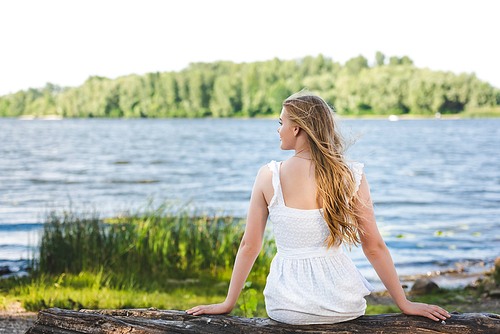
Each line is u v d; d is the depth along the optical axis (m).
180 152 35.69
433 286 6.14
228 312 1.88
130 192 16.83
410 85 96.12
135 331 1.77
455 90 93.56
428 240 9.55
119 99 116.12
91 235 6.80
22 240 9.00
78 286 5.56
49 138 50.78
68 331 1.82
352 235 1.82
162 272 6.57
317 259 1.81
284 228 1.83
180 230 7.38
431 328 1.70
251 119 108.31
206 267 7.00
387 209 13.70
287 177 1.83
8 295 5.16
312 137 1.81
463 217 12.35
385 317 1.79
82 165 26.39
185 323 1.79
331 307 1.73
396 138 50.66
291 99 1.90
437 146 41.19
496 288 5.85
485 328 1.68
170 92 112.56
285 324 1.77
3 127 76.31
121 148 39.03
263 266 6.63
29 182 19.30
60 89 139.62
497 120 93.06
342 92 99.06
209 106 112.88
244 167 26.44
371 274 7.07
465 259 8.14
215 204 14.09
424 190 17.91
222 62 131.00
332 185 1.76
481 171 24.44
